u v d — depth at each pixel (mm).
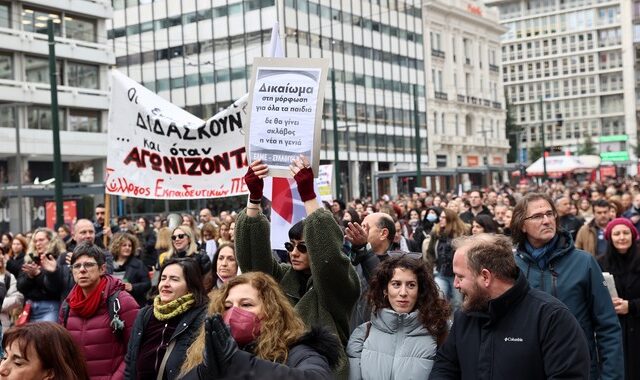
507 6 117750
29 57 40406
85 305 5402
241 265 4727
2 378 3209
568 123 113375
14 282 8977
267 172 4707
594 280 4703
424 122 67938
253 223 4637
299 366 2943
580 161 50312
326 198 12422
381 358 4219
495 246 3727
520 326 3639
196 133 7625
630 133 107250
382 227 6406
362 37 58625
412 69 65875
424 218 14492
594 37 110438
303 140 4664
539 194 4848
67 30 42344
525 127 116812
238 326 3006
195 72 52750
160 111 7738
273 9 49562
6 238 14078
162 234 10602
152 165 7750
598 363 4844
